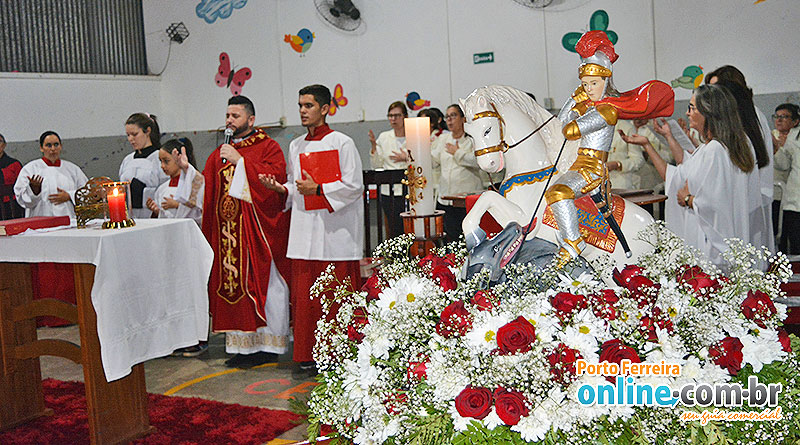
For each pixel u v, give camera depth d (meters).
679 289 1.55
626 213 1.94
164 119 8.82
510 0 6.94
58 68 7.59
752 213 4.25
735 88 4.25
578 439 1.41
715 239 4.15
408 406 1.52
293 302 4.04
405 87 7.54
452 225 5.96
